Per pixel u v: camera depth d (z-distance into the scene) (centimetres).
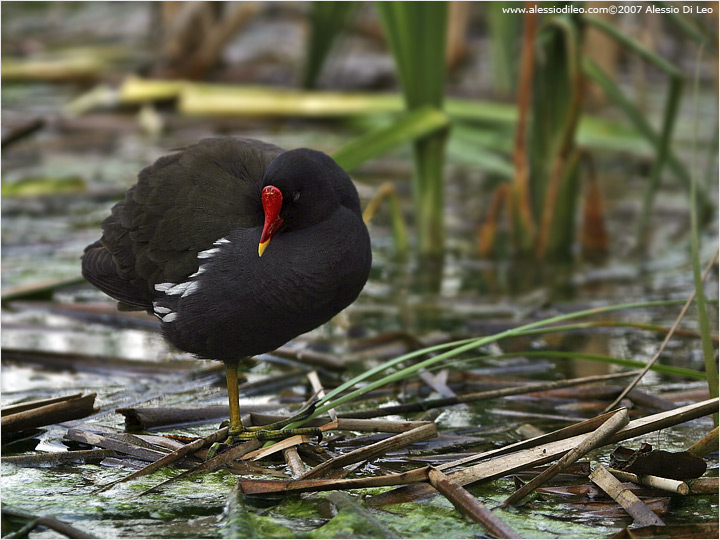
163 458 710
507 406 858
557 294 1205
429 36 1218
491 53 2069
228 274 724
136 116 2014
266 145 824
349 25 2167
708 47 1175
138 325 1098
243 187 770
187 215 762
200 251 751
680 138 1864
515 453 683
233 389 773
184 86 2012
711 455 747
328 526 612
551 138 1361
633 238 1463
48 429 798
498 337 745
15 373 939
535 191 1397
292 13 2830
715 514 637
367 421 764
